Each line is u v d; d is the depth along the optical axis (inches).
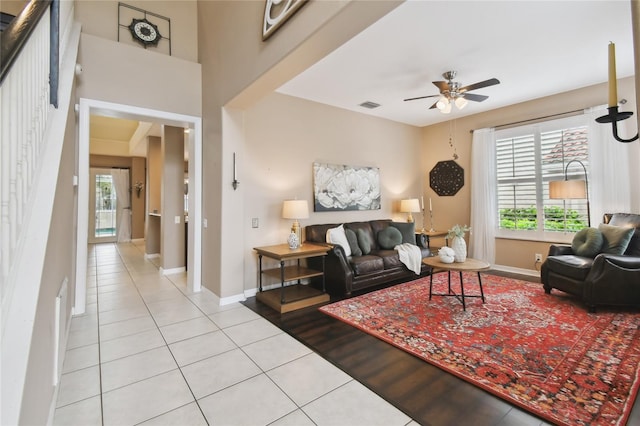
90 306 143.2
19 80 46.9
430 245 251.9
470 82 167.8
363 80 163.5
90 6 145.6
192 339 108.7
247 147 164.7
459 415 69.6
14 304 44.2
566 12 109.1
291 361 93.7
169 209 211.0
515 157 205.2
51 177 61.9
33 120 55.9
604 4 105.0
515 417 68.7
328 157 200.5
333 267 162.6
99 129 315.3
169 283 185.0
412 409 71.7
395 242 198.5
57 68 73.0
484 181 216.1
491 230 213.8
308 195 189.6
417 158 259.0
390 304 143.2
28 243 51.0
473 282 180.4
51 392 66.0
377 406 73.0
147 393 78.2
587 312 129.6
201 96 167.5
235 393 78.2
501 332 111.0
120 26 152.8
